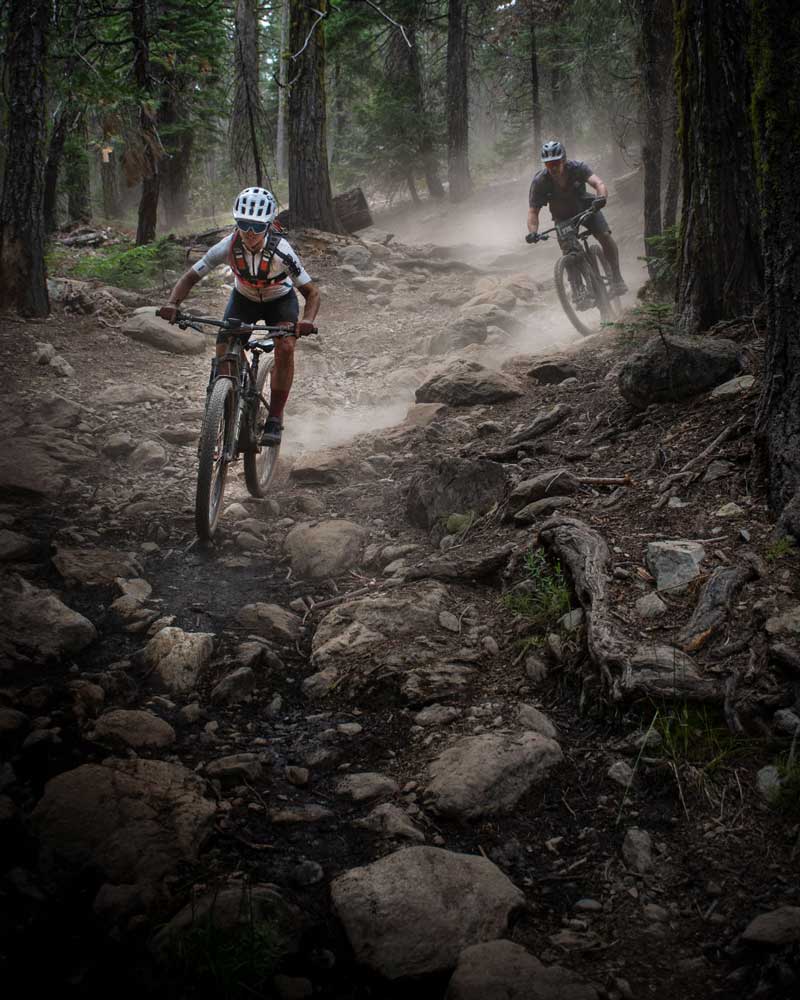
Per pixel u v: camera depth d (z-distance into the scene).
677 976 2.16
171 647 3.57
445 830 2.69
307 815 2.74
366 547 4.64
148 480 5.62
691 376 4.95
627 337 6.63
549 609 3.60
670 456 4.41
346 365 8.80
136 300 9.99
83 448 5.91
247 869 2.52
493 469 4.80
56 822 2.57
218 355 4.75
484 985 2.04
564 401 6.04
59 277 10.94
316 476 5.61
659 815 2.68
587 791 2.82
